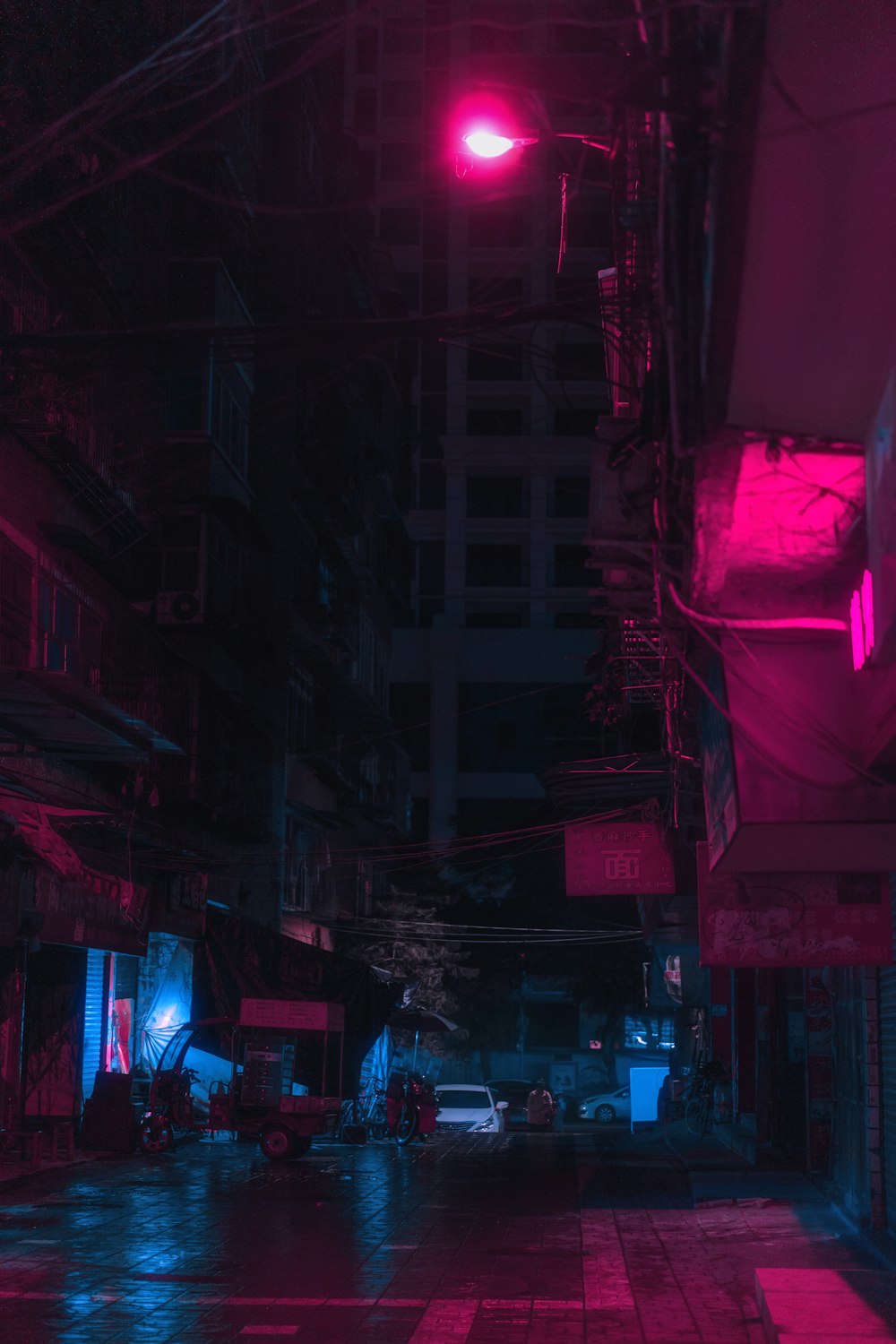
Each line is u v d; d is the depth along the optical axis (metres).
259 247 32.12
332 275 35.47
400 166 66.38
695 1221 13.12
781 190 5.11
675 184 5.47
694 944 24.89
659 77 5.14
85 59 17.12
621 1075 55.00
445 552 66.62
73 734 15.53
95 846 20.58
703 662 9.05
